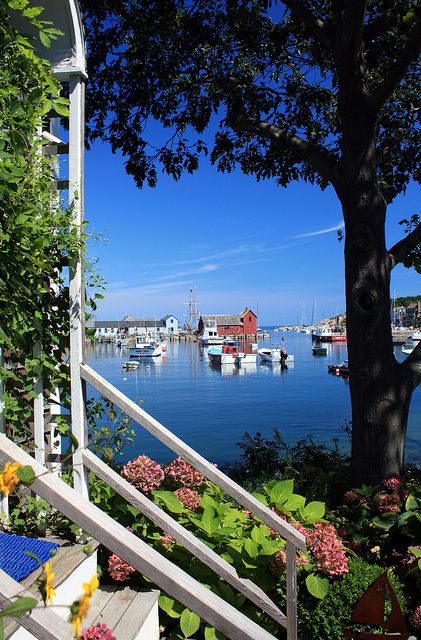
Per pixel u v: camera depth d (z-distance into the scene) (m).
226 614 2.13
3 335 2.74
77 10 3.36
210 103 7.61
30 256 2.81
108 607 2.87
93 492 3.65
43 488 1.87
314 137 8.08
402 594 3.28
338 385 40.66
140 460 3.92
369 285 5.21
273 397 33.72
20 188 2.86
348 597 3.00
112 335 144.50
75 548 2.95
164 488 4.22
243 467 6.54
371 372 5.13
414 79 7.33
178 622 3.27
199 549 2.85
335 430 21.08
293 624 2.79
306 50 7.57
